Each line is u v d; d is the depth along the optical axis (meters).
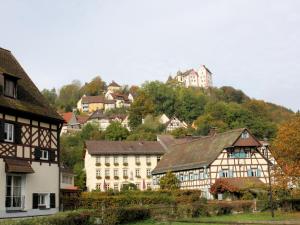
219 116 125.00
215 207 39.62
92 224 26.86
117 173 78.31
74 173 73.81
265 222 31.52
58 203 33.69
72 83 199.12
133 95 179.62
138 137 103.31
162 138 89.06
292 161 40.06
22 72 35.72
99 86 199.62
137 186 78.75
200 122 123.81
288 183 42.00
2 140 28.84
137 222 31.53
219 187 52.12
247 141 57.75
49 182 32.97
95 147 79.00
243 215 39.03
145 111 135.00
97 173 77.25
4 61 34.62
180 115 143.38
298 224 29.62
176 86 173.38
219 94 171.75
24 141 30.84
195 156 62.56
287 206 43.53
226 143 57.75
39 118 32.47
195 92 158.62
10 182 29.64
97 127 120.88
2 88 30.00
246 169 57.53
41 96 35.22
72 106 183.88
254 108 136.38
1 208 28.09
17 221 17.52
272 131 113.62
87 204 36.91
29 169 30.06
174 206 35.81
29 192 30.81
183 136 97.06
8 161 28.95
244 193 49.53
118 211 30.41
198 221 33.16
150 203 41.75
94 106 174.62
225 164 57.06
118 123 112.50
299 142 39.53
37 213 31.30
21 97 32.19
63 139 107.25
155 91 148.00
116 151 78.75
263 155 58.44
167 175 62.22
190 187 60.62
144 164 80.06
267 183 49.88
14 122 30.12
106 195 45.03
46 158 33.00
